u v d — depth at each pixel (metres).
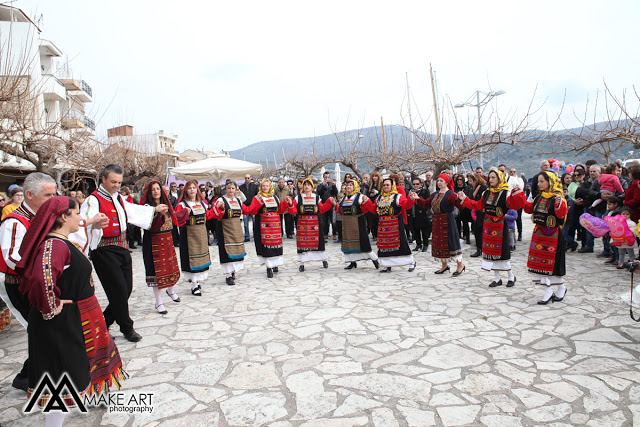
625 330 4.25
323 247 8.30
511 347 4.00
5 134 7.30
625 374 3.35
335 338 4.49
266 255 7.76
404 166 16.12
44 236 2.79
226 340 4.62
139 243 13.72
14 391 3.70
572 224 8.41
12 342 4.96
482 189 8.47
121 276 4.58
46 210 2.82
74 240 3.57
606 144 11.09
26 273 2.75
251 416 3.03
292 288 6.86
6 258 3.30
